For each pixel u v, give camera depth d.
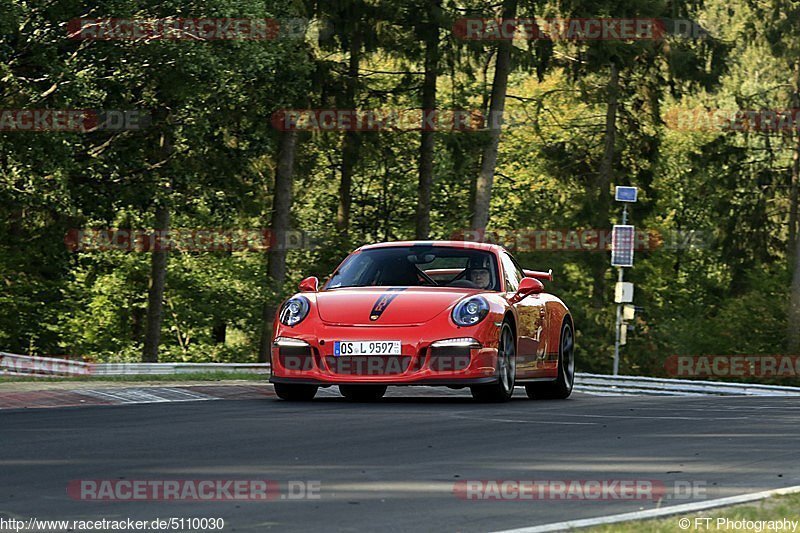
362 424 29.45
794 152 144.12
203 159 100.00
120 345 143.12
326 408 34.38
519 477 20.92
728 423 31.27
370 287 38.78
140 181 95.38
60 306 120.75
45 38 81.69
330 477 20.67
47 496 18.56
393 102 115.06
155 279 114.88
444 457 23.47
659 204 145.50
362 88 111.69
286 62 99.06
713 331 141.38
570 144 140.62
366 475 20.95
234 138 102.44
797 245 135.75
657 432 28.72
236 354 144.88
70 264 112.62
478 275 39.28
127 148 93.94
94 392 38.66
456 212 142.88
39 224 105.00
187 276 132.62
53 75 80.19
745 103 142.75
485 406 36.00
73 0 80.31
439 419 31.00
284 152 109.81
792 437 27.95
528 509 17.80
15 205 89.12
